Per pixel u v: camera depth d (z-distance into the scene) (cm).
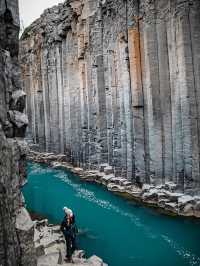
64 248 1565
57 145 4519
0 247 880
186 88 2077
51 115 4647
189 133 2072
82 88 3672
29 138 5550
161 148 2347
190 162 2069
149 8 2388
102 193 2658
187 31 2088
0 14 1141
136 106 2564
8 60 1185
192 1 2086
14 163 1091
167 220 1953
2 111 1093
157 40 2375
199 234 1744
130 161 2688
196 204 1964
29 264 1049
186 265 1443
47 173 3703
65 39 4175
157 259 1507
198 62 2077
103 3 3123
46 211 2288
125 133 2808
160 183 2341
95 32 3294
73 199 2561
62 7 4184
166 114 2303
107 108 3133
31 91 5400
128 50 2700
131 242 1700
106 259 1531
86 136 3628
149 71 2398
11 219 980
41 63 4894
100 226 1944
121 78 2848
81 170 3550
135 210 2169
